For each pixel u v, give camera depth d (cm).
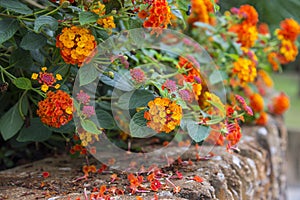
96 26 64
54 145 83
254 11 93
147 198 60
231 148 71
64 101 62
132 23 66
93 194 59
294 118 260
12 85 73
